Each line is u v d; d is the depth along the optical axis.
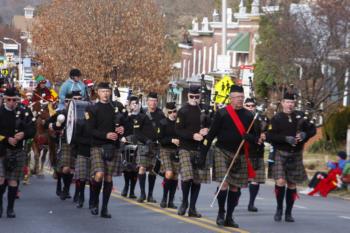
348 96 85.31
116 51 138.62
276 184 35.28
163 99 149.62
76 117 37.81
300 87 77.75
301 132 34.59
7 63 115.19
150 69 142.12
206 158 35.28
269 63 83.62
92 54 138.88
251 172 32.62
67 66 139.88
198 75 155.12
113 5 141.12
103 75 138.50
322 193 54.56
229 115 32.16
